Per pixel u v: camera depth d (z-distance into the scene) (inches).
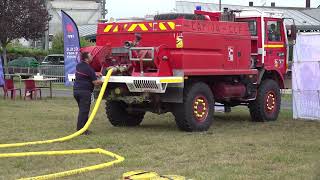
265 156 311.6
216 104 510.6
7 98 727.1
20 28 1237.1
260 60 491.8
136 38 412.5
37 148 342.6
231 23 440.5
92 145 353.4
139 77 391.2
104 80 403.2
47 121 477.4
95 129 433.7
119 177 259.0
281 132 418.9
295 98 512.4
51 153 319.0
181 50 394.0
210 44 416.8
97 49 418.0
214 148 339.3
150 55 390.3
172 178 208.8
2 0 1194.0
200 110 418.9
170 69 398.6
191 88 410.9
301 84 504.1
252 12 495.2
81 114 403.2
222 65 429.4
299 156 311.9
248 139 378.0
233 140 372.5
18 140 371.9
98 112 557.6
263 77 506.6
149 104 426.0
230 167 282.5
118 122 454.6
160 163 293.6
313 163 291.3
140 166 287.3
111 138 378.9
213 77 444.5
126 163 292.4
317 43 486.6
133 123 460.8
